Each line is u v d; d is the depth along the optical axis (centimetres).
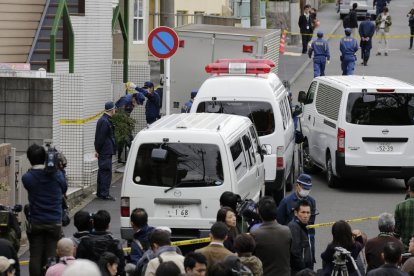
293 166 3145
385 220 1747
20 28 3195
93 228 1700
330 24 8588
